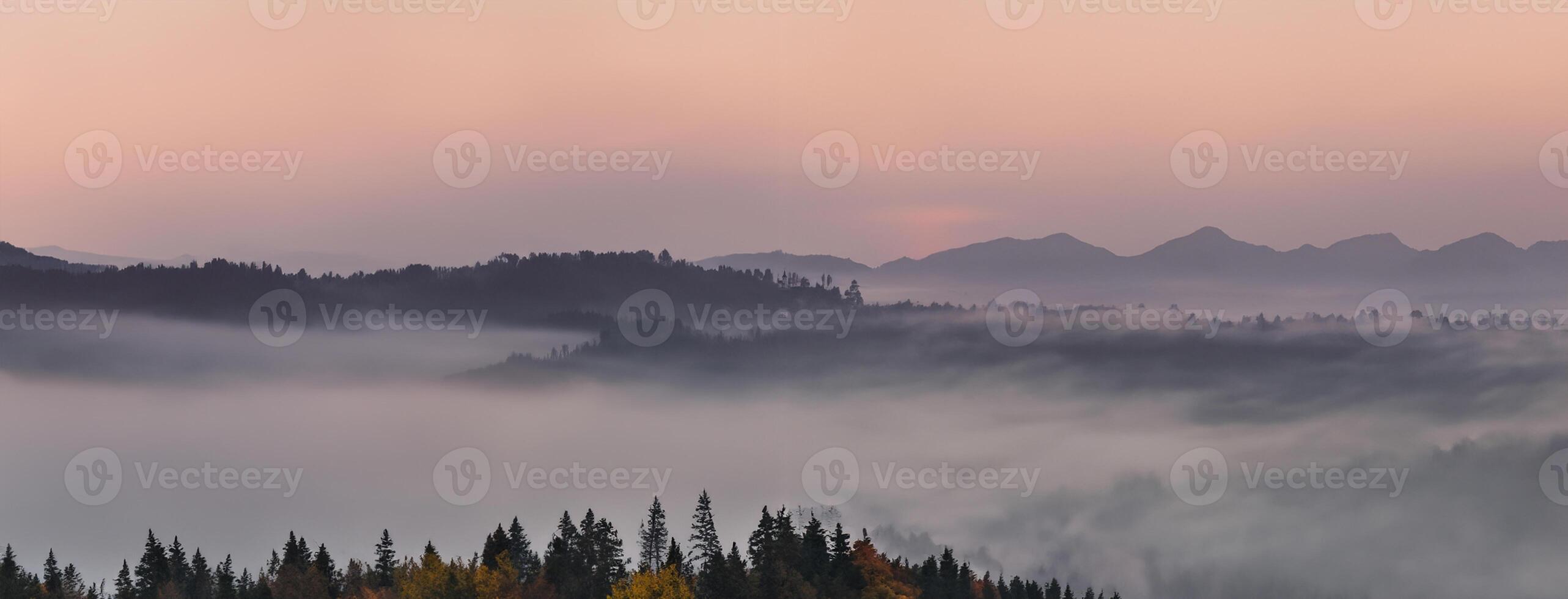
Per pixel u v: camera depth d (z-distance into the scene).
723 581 46.91
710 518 51.56
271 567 59.16
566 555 53.19
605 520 54.81
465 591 49.28
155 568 60.62
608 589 51.41
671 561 49.12
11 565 58.09
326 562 59.03
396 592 52.69
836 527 57.19
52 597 58.25
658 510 58.09
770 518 52.53
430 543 51.84
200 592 59.47
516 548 56.50
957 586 61.72
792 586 48.66
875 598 52.78
